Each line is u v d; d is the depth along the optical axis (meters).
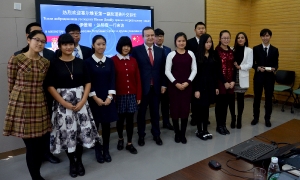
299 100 5.21
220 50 3.54
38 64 2.12
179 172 1.41
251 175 1.36
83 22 3.45
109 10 3.66
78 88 2.44
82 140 2.48
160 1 4.27
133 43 3.98
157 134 3.40
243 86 3.76
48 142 2.87
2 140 3.05
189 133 3.82
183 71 3.17
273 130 2.03
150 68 3.16
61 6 3.25
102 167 2.79
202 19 5.01
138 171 2.68
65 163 2.92
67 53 2.35
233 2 5.55
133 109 2.99
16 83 2.10
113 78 2.82
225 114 3.74
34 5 3.12
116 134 3.85
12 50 3.02
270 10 5.62
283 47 5.48
